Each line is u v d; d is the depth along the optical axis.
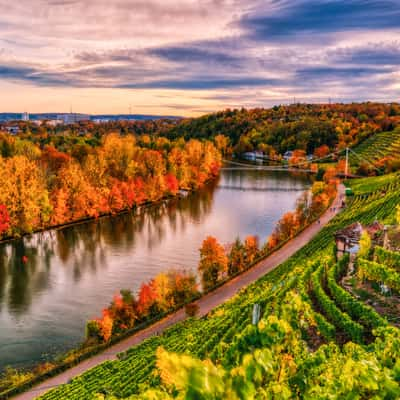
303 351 15.93
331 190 124.31
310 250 71.12
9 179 88.50
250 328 7.37
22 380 39.97
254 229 94.38
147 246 81.81
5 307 55.12
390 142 199.50
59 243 84.00
